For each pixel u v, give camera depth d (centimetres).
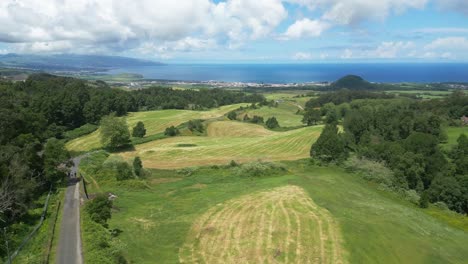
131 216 4788
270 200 5222
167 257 3709
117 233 4191
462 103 14738
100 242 3766
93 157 8344
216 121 14475
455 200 6944
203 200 5434
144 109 18312
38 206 4925
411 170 7606
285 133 11819
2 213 4166
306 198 5306
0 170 4503
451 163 8600
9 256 3353
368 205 5491
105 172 6744
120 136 10100
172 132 11888
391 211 5388
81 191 5697
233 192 5775
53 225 4250
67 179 6412
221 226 4422
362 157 8288
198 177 7100
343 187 6353
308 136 11056
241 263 3600
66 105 13075
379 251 3938
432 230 5003
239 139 11338
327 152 8175
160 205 5291
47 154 6147
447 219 6062
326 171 7600
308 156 9125
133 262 3562
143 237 4134
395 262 3809
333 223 4444
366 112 13750
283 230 4266
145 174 7062
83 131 12550
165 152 9406
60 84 17650
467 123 13375
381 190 7006
